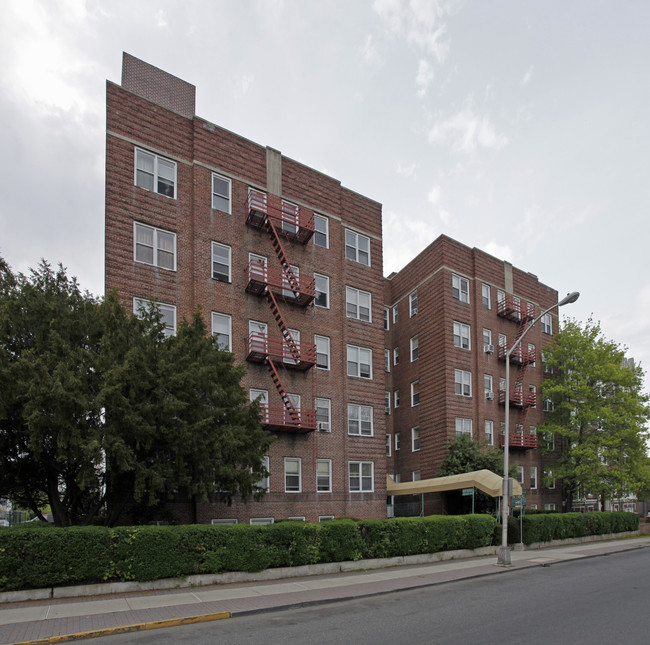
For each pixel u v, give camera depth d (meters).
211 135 24.84
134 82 24.88
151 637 9.73
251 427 18.34
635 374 38.81
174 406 14.80
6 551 12.18
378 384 29.19
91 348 15.68
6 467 14.81
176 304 22.34
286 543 16.59
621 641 9.09
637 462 37.09
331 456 26.09
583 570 19.38
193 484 16.06
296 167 27.86
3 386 13.54
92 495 17.25
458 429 34.72
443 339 35.62
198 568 14.59
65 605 11.91
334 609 12.29
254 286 24.34
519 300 41.44
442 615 11.43
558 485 40.72
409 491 28.91
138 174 22.44
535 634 9.60
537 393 41.12
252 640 9.40
